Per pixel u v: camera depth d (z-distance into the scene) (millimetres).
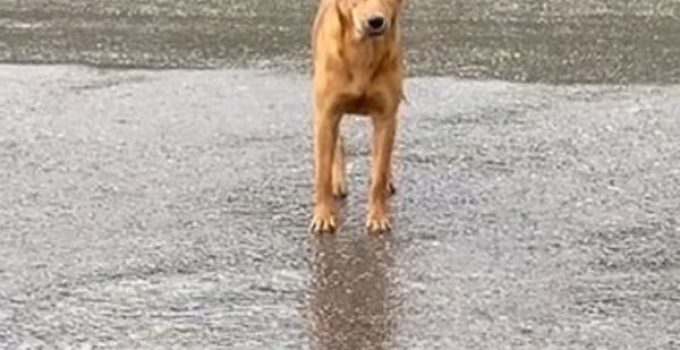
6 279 4688
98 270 4758
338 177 5410
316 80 5098
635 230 5098
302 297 4559
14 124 6340
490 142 6055
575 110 6566
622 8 9211
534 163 5781
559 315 4430
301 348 4223
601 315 4434
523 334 4309
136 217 5219
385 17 4914
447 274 4723
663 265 4805
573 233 5062
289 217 5223
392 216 5215
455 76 7234
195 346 4238
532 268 4770
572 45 8062
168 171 5711
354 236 5043
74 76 7238
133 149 5992
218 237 5039
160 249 4934
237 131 6258
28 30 8453
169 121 6410
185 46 8016
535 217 5207
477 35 8328
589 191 5469
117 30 8477
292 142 6090
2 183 5559
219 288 4625
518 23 8703
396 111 5109
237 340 4273
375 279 4691
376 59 5000
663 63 7613
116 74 7293
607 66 7523
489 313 4441
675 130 6254
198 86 7047
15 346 4242
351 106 5062
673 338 4301
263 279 4691
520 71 7383
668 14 9008
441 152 5906
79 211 5273
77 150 5977
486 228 5105
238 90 6977
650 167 5746
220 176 5648
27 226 5129
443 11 9070
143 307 4488
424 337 4289
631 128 6281
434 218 5199
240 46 8031
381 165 5086
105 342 4266
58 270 4758
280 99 6805
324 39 5047
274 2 9461
